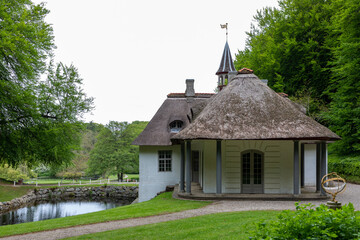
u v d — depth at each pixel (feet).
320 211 16.42
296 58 112.06
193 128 51.96
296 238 14.85
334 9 103.60
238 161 55.98
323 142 52.34
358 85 79.82
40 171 175.63
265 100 55.47
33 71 38.11
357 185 67.10
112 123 149.59
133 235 28.91
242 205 45.09
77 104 39.47
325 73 105.91
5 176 125.70
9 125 33.42
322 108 100.27
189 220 34.30
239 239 24.70
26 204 107.14
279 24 121.70
